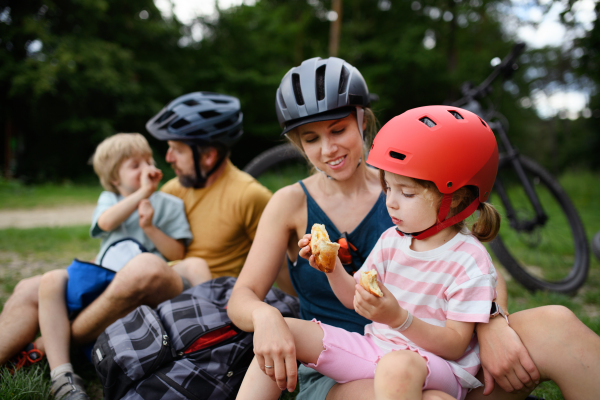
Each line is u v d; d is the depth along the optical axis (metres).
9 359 1.69
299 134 1.57
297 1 19.44
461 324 1.16
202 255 2.22
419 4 18.44
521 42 3.28
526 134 23.61
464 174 1.19
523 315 1.23
